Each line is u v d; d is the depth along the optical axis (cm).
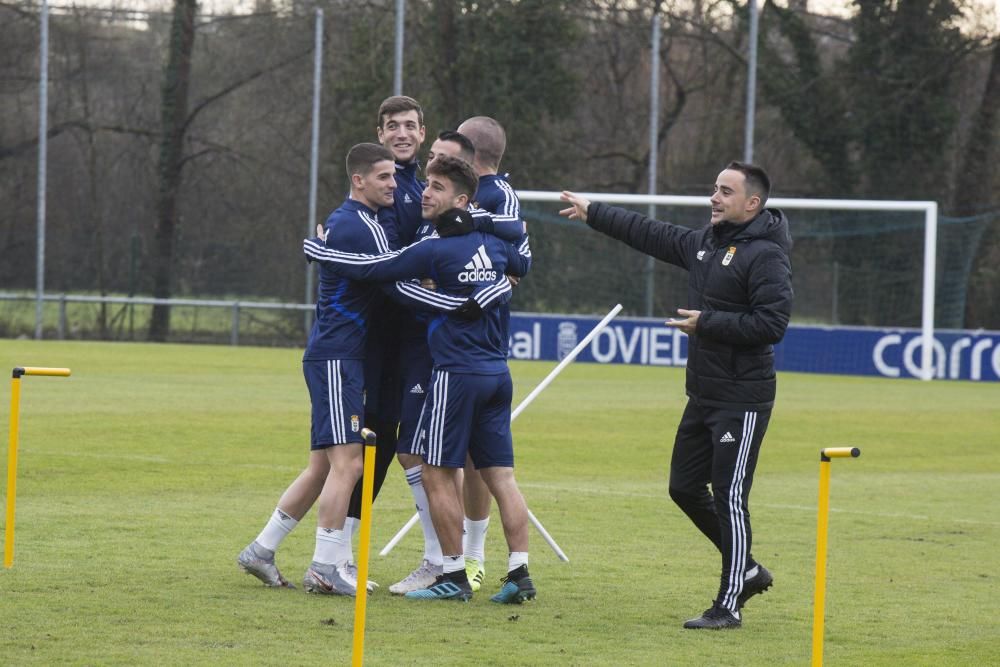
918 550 1942
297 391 4209
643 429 3509
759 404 1445
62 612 1401
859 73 7325
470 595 1556
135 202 7388
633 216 1559
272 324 6950
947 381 5591
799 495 2495
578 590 1614
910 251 6706
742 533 1439
